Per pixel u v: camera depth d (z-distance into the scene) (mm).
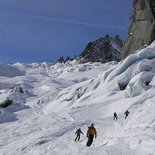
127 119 25609
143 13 114938
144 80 67812
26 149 30453
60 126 47812
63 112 65562
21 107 99375
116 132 23172
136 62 82250
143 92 64312
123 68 83688
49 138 35125
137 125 21297
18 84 158125
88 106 68688
